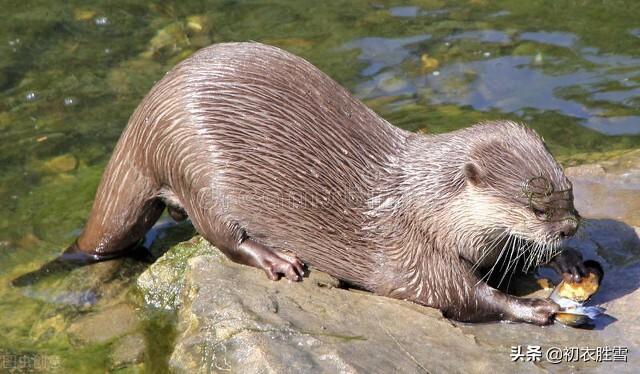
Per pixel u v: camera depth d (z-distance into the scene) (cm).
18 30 1441
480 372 728
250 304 796
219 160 845
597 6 1423
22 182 1117
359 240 855
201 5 1504
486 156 816
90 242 971
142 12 1490
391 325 786
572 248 869
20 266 981
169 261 912
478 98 1213
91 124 1220
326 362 727
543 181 792
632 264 859
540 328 809
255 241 876
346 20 1426
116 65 1351
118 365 840
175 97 862
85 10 1495
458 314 841
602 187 976
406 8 1453
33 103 1269
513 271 880
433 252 840
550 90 1220
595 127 1140
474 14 1420
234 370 739
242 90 849
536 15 1406
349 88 1248
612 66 1261
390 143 866
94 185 1106
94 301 925
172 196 912
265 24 1435
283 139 841
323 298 820
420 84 1250
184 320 821
